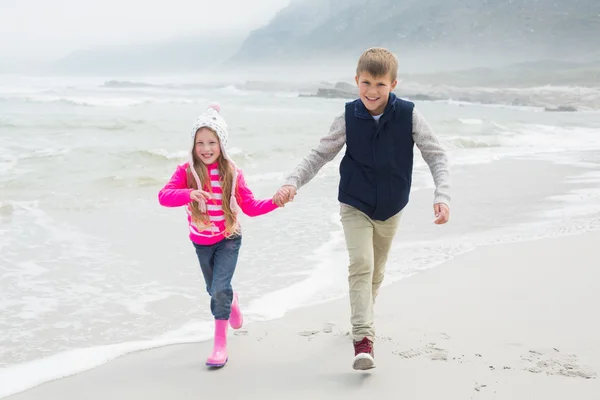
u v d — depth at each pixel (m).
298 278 4.81
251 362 3.28
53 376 3.14
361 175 3.17
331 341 3.56
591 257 5.09
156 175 9.67
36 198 7.73
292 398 2.85
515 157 12.38
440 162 3.18
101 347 3.50
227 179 3.29
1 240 5.85
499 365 3.10
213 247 3.39
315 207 7.54
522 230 6.29
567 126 19.86
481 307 4.01
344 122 3.22
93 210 7.23
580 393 2.76
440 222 3.02
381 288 4.48
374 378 3.00
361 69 3.05
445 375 3.00
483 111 28.56
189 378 3.10
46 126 16.47
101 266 5.12
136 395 2.92
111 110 24.16
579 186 8.87
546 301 4.07
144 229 6.39
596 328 3.57
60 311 4.13
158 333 3.77
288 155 12.41
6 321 3.94
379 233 3.33
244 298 4.36
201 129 3.22
